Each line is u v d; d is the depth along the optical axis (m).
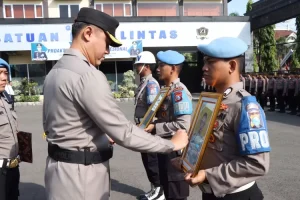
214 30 18.33
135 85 17.55
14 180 2.97
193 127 2.04
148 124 3.10
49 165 1.96
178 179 3.04
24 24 16.91
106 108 1.79
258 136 1.64
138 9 19.41
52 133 1.93
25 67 17.89
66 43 17.31
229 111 1.76
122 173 5.13
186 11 19.86
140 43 17.78
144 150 1.88
